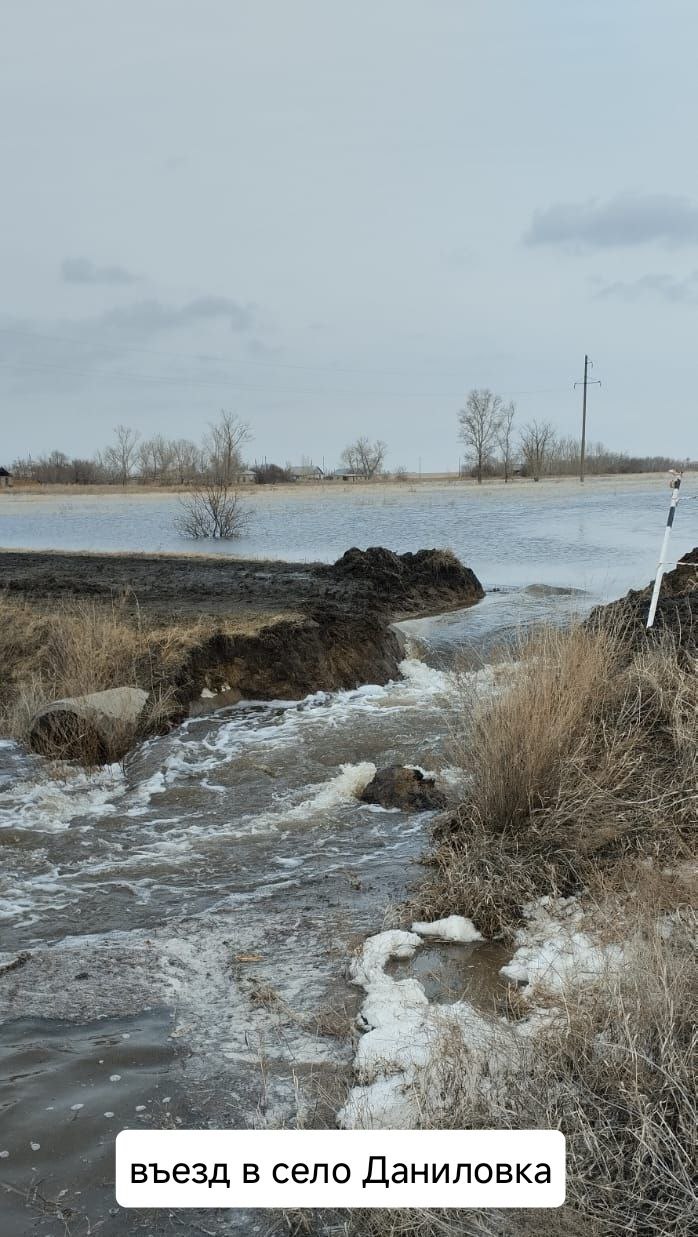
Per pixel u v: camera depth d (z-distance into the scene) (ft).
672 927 17.54
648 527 128.77
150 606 49.62
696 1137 11.72
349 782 28.68
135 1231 11.91
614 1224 11.18
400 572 71.20
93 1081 14.69
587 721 25.91
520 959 18.35
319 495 241.35
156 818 26.89
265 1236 11.91
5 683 36.14
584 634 29.43
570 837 22.07
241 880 22.65
